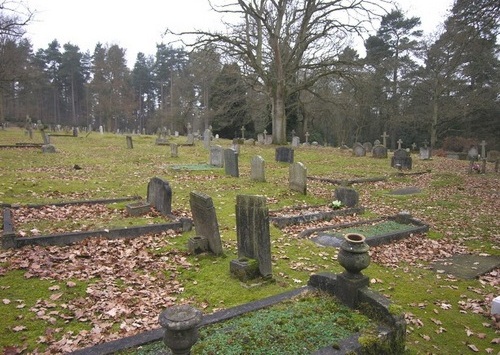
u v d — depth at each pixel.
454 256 7.48
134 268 6.11
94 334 4.19
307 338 3.71
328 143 56.78
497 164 21.48
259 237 5.75
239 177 15.60
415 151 42.44
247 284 5.58
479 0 11.99
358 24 27.83
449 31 13.27
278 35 30.89
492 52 18.89
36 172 14.61
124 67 73.19
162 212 8.95
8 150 21.31
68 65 80.75
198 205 6.86
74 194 11.40
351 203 10.96
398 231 8.50
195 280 5.76
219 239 6.71
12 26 26.97
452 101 41.78
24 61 50.69
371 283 5.96
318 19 29.42
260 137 37.91
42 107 79.88
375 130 52.81
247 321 4.04
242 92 42.34
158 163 19.33
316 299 4.54
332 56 31.70
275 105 33.16
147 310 4.79
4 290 5.13
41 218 8.51
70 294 5.14
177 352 3.08
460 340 4.48
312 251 7.29
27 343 3.99
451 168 22.64
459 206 12.17
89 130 53.56
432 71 39.97
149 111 91.25
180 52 84.44
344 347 3.52
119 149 25.72
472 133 43.69
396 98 47.28
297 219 9.26
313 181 16.09
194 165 18.52
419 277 6.35
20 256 6.19
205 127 54.50
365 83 31.14
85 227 7.75
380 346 3.71
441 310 5.20
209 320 4.03
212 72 38.72
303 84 32.12
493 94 38.97
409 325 4.72
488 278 6.37
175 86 65.94
